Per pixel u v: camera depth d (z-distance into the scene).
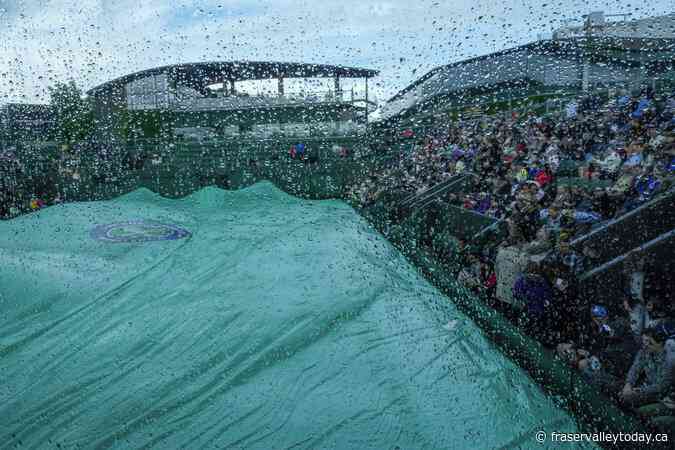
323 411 3.24
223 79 18.58
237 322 4.74
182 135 16.81
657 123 6.65
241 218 10.49
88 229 9.22
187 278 6.18
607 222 3.88
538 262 3.77
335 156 14.91
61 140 14.72
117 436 3.15
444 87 13.80
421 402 3.20
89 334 4.70
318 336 4.32
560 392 2.96
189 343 4.38
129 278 6.25
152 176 14.43
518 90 11.83
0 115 14.00
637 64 9.11
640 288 3.09
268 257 6.96
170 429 3.18
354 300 5.08
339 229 8.93
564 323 3.47
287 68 17.62
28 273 6.46
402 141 15.17
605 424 2.54
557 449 2.54
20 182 13.10
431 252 6.68
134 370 3.97
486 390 3.18
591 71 9.92
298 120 17.53
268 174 14.40
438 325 4.30
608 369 2.93
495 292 4.55
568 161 7.43
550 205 5.29
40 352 4.39
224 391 3.58
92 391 3.69
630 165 5.39
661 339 2.59
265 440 3.00
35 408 3.52
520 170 7.30
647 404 2.55
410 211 8.69
